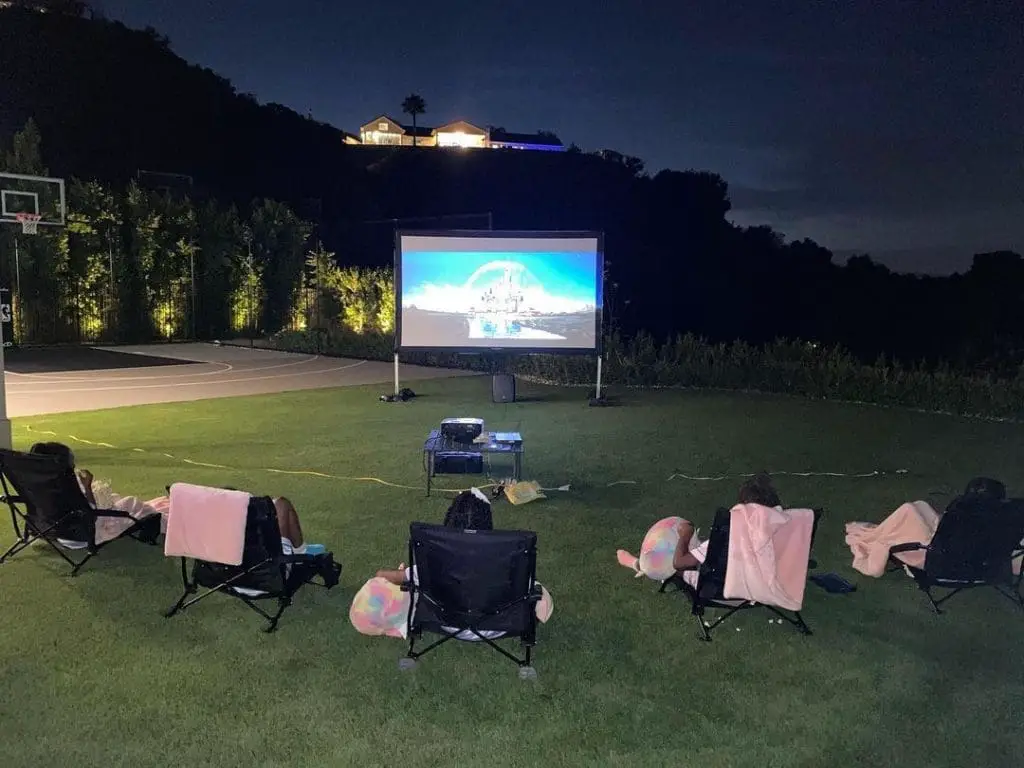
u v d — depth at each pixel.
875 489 7.46
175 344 25.91
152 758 3.02
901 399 12.92
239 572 4.08
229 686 3.56
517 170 58.31
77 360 20.00
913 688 3.65
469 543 3.47
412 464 8.24
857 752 3.13
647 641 4.12
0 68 41.91
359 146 61.06
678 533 4.86
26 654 3.85
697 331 37.66
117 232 25.98
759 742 3.19
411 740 3.17
